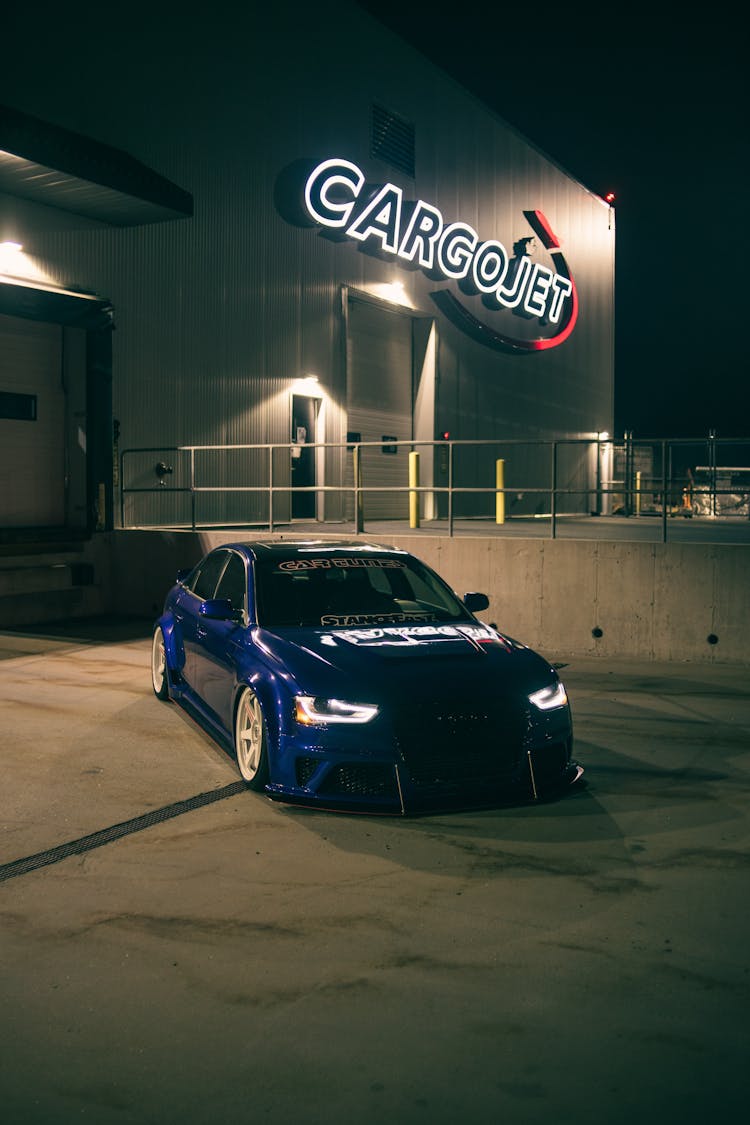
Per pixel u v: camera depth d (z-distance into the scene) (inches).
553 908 166.1
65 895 170.6
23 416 531.5
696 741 286.0
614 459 1253.7
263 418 668.1
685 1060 119.5
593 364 1207.6
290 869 183.2
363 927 158.1
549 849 194.7
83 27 522.0
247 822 209.0
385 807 205.8
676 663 425.1
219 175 624.7
